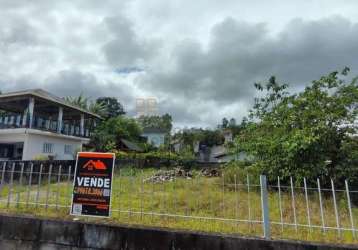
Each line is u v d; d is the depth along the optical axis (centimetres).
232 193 605
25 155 1633
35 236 405
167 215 448
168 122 5672
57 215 445
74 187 439
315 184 736
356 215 539
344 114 755
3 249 411
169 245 370
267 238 359
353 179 713
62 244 395
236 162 916
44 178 780
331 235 387
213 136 4303
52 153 1858
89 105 3422
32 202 513
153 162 2181
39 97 1680
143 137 3928
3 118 1777
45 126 1823
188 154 2417
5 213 436
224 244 359
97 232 390
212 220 444
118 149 2703
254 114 938
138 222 430
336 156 751
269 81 933
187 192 640
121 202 580
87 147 2384
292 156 734
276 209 566
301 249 343
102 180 436
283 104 873
